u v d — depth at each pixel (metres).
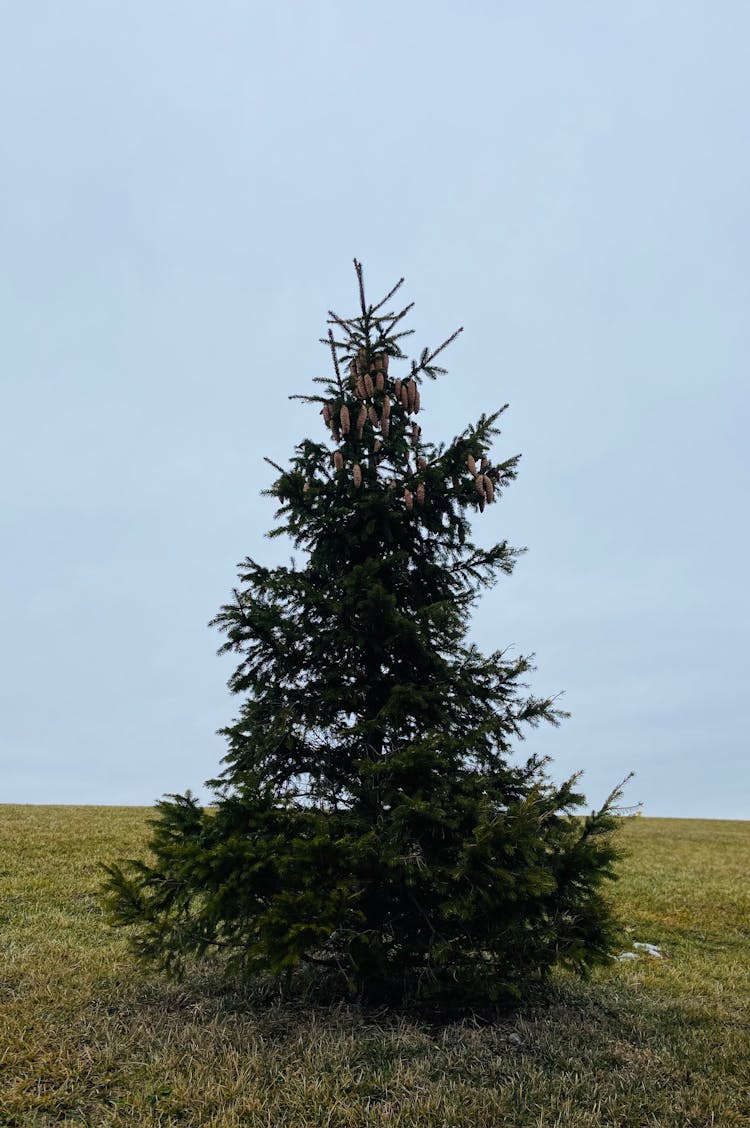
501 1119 5.54
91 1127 5.28
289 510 8.44
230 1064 6.12
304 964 8.03
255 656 7.84
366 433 8.76
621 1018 7.73
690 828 31.25
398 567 8.26
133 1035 6.70
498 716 7.81
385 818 7.08
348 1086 5.90
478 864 6.45
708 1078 6.35
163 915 7.40
